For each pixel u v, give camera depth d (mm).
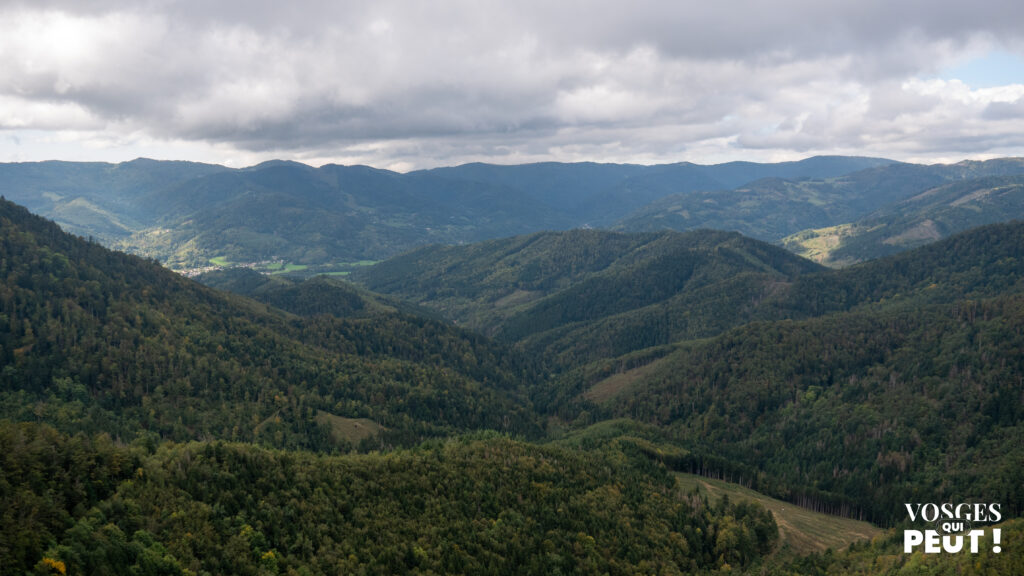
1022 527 135250
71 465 104938
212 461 126812
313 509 125875
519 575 127062
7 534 85188
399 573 116438
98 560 87688
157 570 92562
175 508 107375
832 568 151625
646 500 173000
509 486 158375
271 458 139250
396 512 135500
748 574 150250
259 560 105938
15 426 108125
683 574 144250
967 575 124625
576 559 135625
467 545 130500
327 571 110750
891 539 163375
